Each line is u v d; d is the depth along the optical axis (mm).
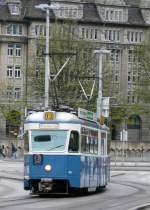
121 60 130000
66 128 30391
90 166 32656
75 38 96625
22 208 23438
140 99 110875
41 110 31859
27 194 32812
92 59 96250
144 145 98250
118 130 121062
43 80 94625
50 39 95750
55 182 30312
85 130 31844
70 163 30266
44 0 126750
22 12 125312
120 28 130750
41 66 95500
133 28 131625
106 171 37281
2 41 123500
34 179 30297
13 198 29688
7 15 124250
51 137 30453
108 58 104875
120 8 131000
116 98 107438
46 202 26969
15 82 123562
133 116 118875
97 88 92500
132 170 63812
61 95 89250
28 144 30609
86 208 23891
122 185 42469
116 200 28766
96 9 130250
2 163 75625
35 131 30641
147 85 107750
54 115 30609
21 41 124312
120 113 109875
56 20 109188
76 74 91812
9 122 114000
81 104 89062
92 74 95875
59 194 32594
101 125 35969
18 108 111812
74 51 94750
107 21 129500
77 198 29812
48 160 30219
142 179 50812
